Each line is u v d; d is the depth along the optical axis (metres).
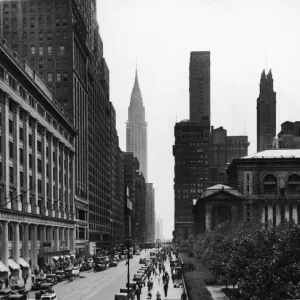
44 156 101.25
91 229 170.38
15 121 83.19
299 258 39.34
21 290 55.59
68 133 126.62
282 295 36.91
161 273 97.81
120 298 50.75
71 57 141.38
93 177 177.88
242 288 38.78
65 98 140.25
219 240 80.81
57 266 94.69
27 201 88.38
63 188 119.31
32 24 143.25
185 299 54.16
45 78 141.25
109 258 136.62
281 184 142.62
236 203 143.25
